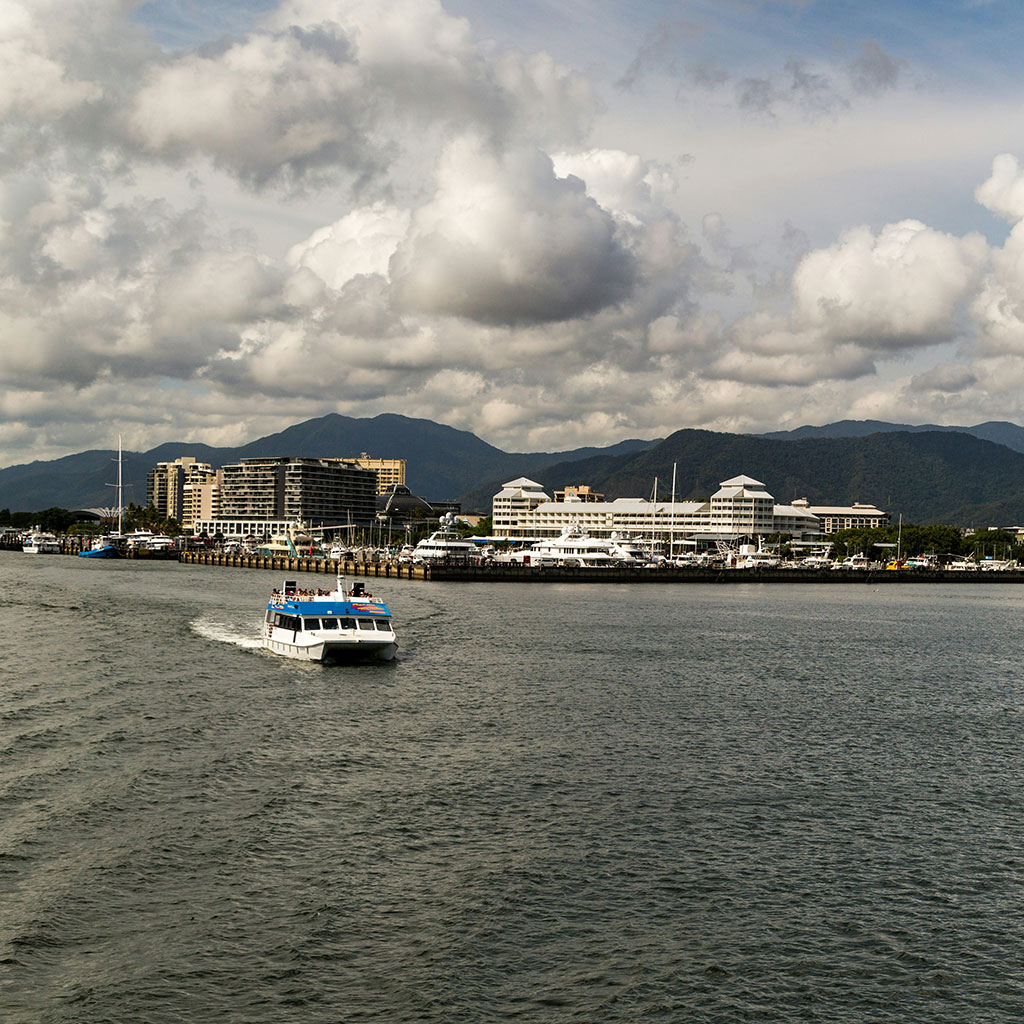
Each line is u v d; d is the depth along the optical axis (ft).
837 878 150.20
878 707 281.13
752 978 120.88
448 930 129.70
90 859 146.61
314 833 160.76
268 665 319.06
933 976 122.72
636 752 218.59
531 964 122.21
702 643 414.21
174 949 122.62
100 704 247.29
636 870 150.51
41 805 168.25
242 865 146.92
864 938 131.54
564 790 188.34
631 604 620.90
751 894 143.54
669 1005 114.42
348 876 144.66
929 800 189.67
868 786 197.77
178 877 142.00
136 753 202.08
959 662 384.06
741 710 269.23
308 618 337.11
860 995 117.91
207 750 207.10
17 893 134.92
